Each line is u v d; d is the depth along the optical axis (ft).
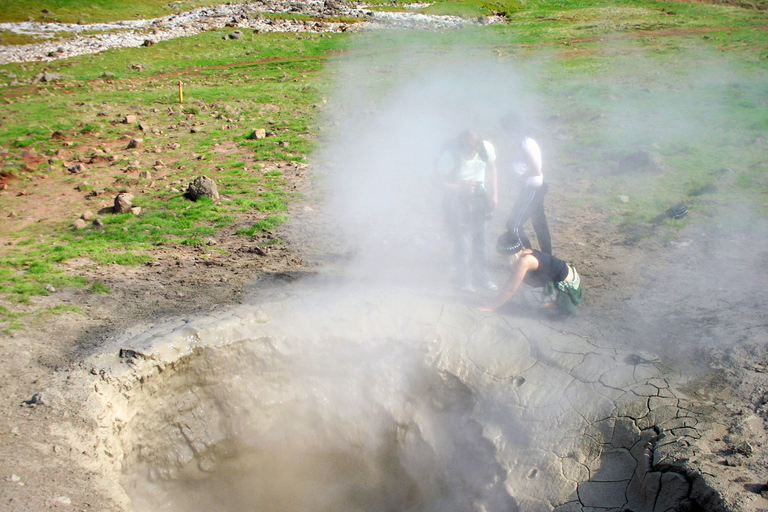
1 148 52.75
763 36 96.78
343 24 138.51
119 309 22.03
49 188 42.93
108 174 45.44
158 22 138.82
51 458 14.11
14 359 18.19
